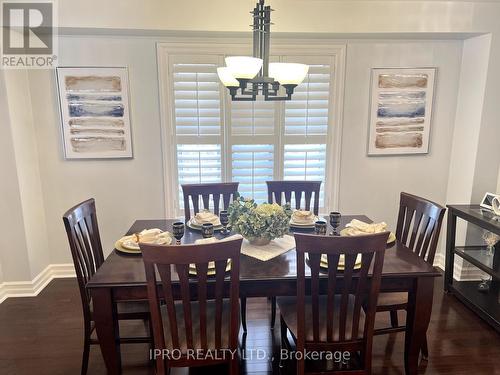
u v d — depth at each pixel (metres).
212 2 2.77
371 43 3.21
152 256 1.45
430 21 2.90
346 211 3.53
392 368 2.18
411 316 1.88
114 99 3.13
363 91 3.29
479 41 3.04
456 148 3.39
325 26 2.87
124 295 1.73
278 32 2.88
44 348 2.38
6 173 2.87
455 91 3.35
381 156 3.43
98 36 3.02
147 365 2.22
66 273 3.40
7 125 2.80
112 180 3.30
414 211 2.34
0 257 2.98
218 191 2.87
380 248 1.52
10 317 2.74
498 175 3.17
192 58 3.12
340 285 1.81
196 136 3.28
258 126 3.31
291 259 1.95
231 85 2.03
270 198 2.94
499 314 2.59
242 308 2.48
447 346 2.38
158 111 3.20
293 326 1.89
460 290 2.96
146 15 2.75
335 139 3.37
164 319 1.90
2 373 2.16
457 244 3.37
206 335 1.65
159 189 3.35
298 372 1.71
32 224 3.08
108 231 3.38
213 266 1.80
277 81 1.96
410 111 3.35
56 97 3.09
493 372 2.15
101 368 2.19
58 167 3.21
